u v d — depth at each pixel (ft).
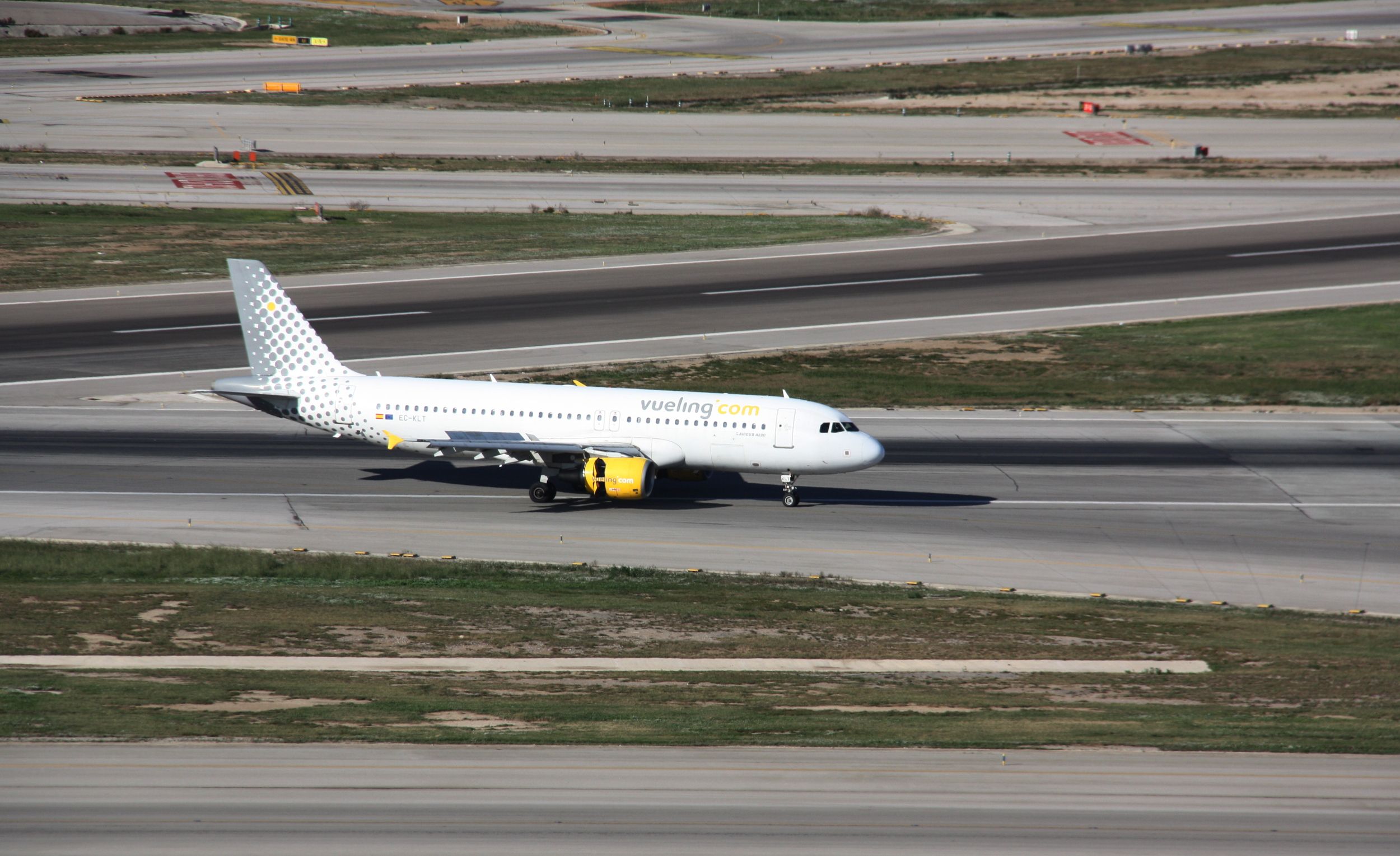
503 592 590.14
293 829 320.29
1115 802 348.18
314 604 557.33
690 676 471.21
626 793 347.77
